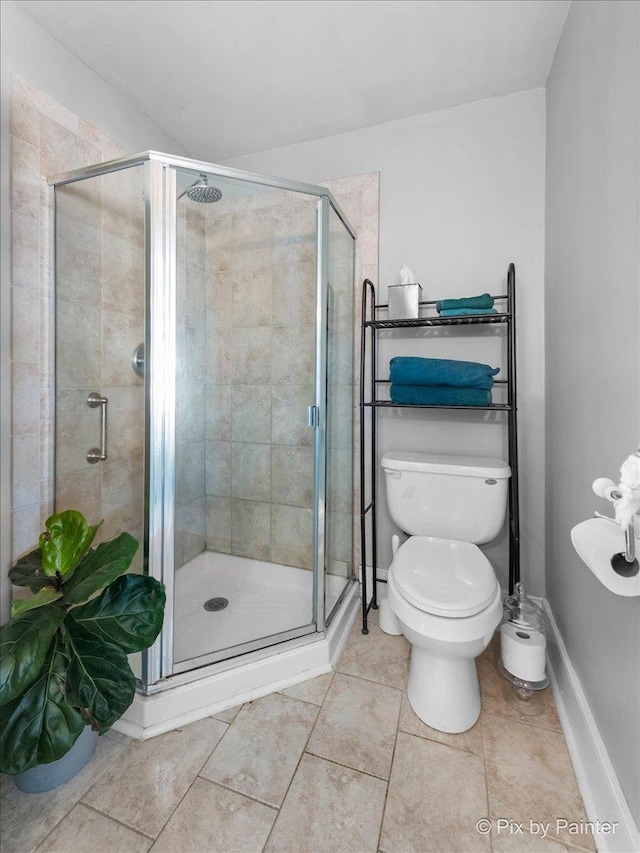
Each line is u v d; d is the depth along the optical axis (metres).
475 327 1.80
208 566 1.79
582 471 1.22
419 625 1.21
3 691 0.86
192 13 1.33
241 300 1.77
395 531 1.98
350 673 1.52
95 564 1.08
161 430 1.34
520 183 1.73
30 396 1.35
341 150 1.98
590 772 1.05
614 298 0.98
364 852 0.96
